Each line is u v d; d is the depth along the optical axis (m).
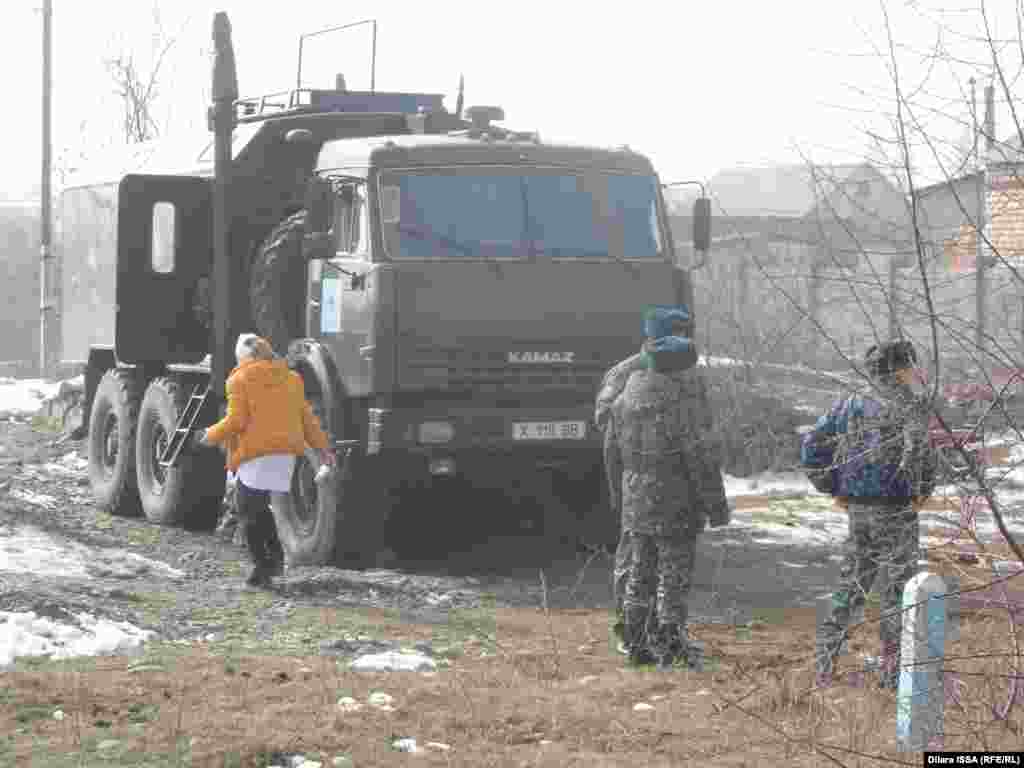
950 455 9.16
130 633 12.63
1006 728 9.34
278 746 9.21
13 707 10.00
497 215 17.22
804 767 9.02
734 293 20.95
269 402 15.59
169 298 20.27
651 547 12.07
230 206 19.59
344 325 17.17
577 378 17.17
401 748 9.34
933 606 9.20
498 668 11.88
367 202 16.98
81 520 20.86
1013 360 8.67
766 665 11.69
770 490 24.25
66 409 31.80
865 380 9.24
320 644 12.76
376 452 16.64
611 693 10.94
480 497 20.08
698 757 9.29
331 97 20.55
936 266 8.80
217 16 19.23
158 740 9.32
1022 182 8.45
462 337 16.78
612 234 17.59
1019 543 10.52
